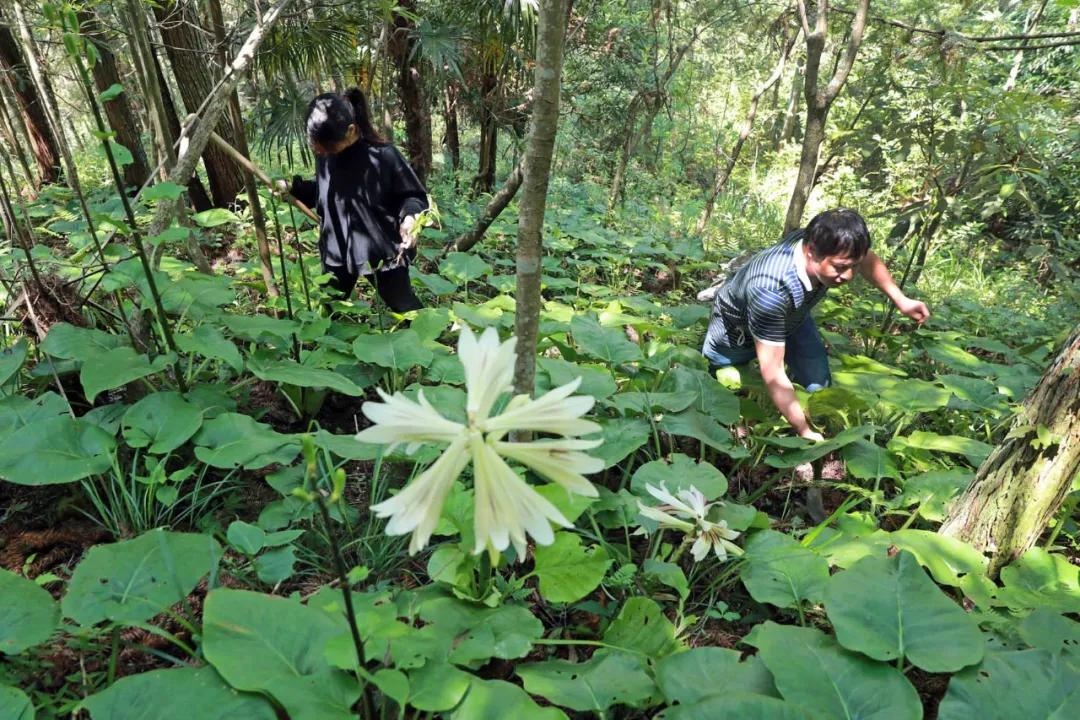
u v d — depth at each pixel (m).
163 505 2.34
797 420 2.99
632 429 2.74
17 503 2.34
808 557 2.20
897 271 6.34
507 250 5.89
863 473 2.79
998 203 4.55
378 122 5.40
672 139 14.02
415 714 1.60
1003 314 5.69
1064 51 7.59
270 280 3.74
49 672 1.70
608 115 10.43
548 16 1.76
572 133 10.87
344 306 3.66
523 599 2.03
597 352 3.35
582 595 1.91
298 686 1.44
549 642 1.81
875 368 3.77
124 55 5.09
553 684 1.67
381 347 3.10
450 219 6.04
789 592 2.10
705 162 14.39
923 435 3.07
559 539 2.02
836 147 5.95
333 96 3.33
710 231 7.97
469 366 1.13
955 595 2.31
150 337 2.82
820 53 4.52
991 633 1.98
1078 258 6.77
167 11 4.55
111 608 1.63
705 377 3.28
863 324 4.98
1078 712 1.61
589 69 9.34
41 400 2.45
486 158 7.75
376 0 4.73
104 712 1.38
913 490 2.72
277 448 2.38
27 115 5.83
